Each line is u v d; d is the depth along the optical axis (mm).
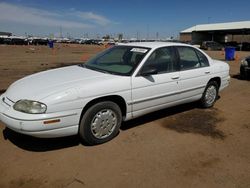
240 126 5184
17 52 27891
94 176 3346
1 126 4828
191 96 5633
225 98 7414
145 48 4930
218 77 6242
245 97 7609
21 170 3443
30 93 3770
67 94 3723
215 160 3826
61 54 25938
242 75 11086
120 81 4285
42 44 58125
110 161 3709
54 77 4355
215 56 26844
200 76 5699
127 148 4113
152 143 4312
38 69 13180
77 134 4168
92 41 82062
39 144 4156
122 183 3219
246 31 58406
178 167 3605
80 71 4688
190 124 5215
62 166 3557
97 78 4227
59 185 3156
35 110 3564
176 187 3170
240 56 27031
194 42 64375
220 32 63844
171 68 5121
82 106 3855
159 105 4953
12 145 4113
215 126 5148
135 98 4496
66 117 3730
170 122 5297
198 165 3676
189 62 5562
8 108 3764
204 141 4449
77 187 3125
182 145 4277
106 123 4227
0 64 15250
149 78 4648
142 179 3309
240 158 3900
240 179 3369
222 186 3215
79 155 3854
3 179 3250
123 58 4941
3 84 8805
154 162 3717
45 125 3580
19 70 12625
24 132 3594
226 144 4363
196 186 3201
